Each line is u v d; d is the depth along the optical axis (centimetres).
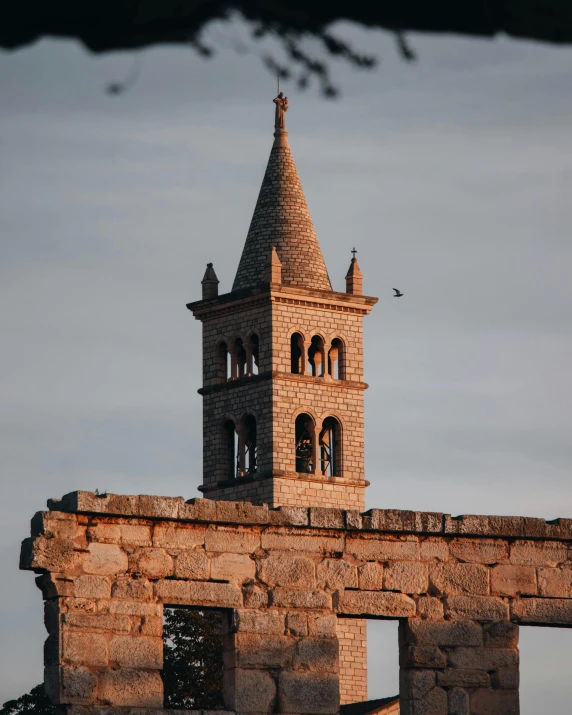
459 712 11944
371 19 2073
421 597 12044
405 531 12050
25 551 11031
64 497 11275
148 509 11244
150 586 11206
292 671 11525
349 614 11812
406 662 11988
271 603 11575
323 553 11838
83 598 10981
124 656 11006
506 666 12150
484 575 12256
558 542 12519
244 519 11575
